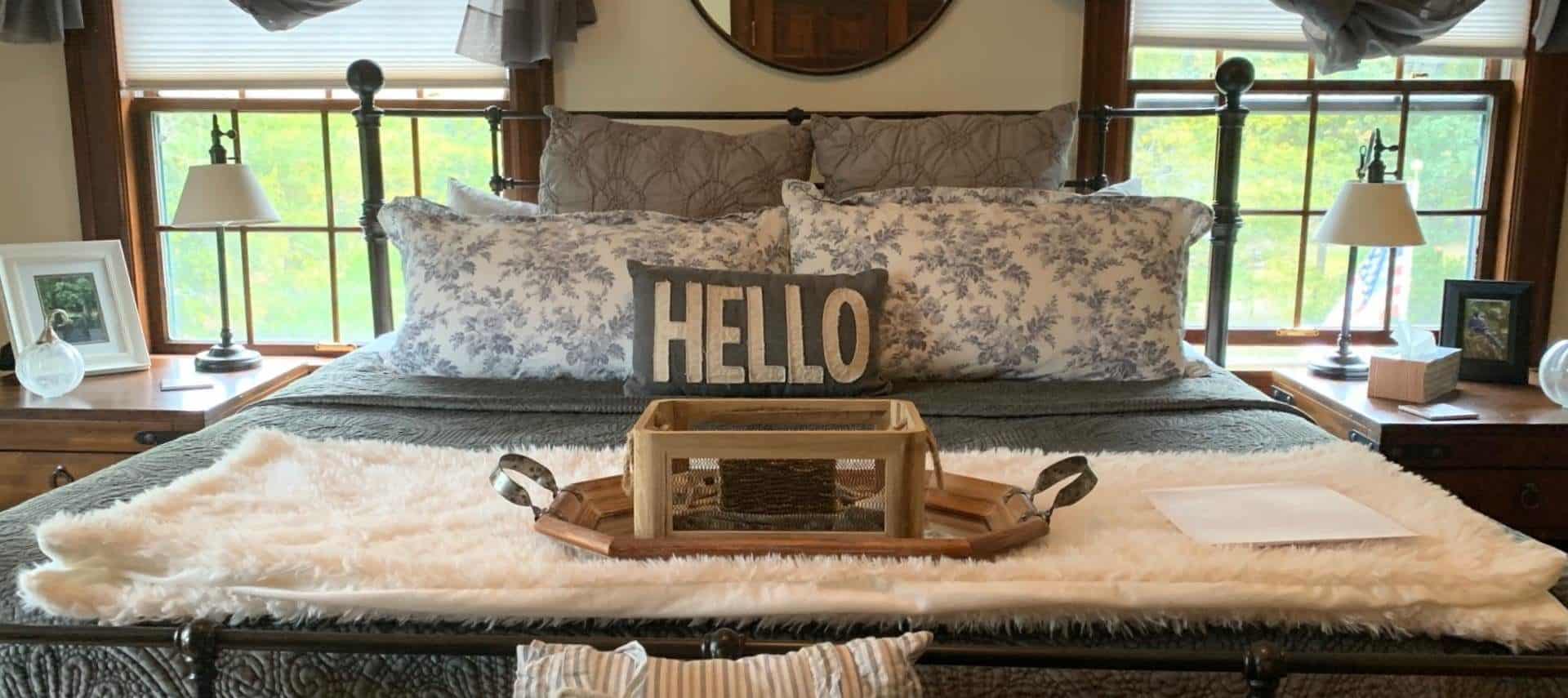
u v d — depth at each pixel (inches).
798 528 40.9
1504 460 80.2
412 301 75.1
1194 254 105.8
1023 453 53.3
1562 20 95.2
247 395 88.0
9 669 36.9
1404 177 104.0
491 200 88.7
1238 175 91.5
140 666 36.4
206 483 45.3
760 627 35.5
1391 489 47.1
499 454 52.6
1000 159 87.7
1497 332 90.7
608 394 68.4
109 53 99.7
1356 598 35.2
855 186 89.0
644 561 37.1
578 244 74.8
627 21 99.9
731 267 74.5
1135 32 99.9
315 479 47.3
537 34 95.5
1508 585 35.8
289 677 36.1
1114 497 45.9
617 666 29.6
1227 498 45.1
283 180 105.8
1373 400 85.4
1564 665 31.9
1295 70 102.3
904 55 100.4
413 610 35.2
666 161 88.0
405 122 104.0
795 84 101.0
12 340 93.5
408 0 100.9
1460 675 32.4
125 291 96.1
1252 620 35.6
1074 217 75.3
